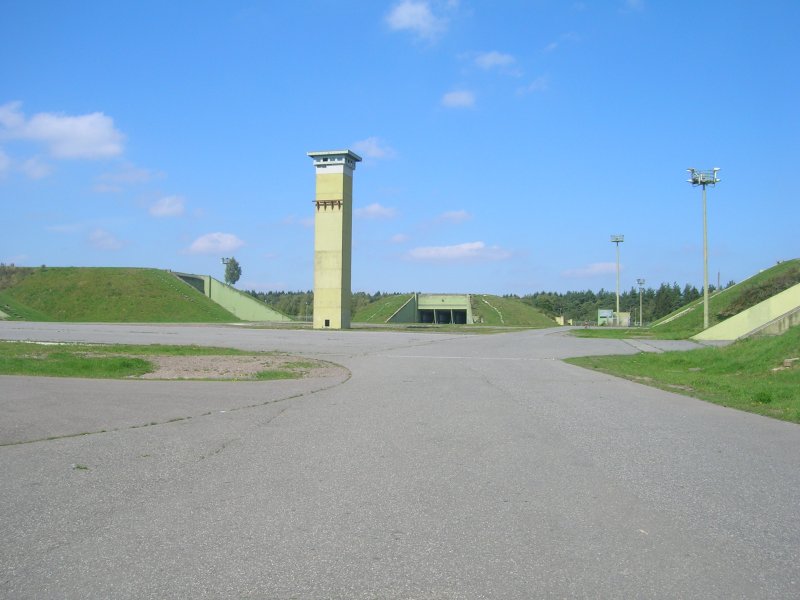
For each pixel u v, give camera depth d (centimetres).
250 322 8369
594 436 1059
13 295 9219
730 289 7300
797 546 562
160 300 9300
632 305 17112
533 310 12100
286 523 614
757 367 2125
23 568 509
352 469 825
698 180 5341
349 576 495
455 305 11312
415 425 1149
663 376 2147
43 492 715
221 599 458
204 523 614
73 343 3331
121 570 505
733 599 460
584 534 589
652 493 723
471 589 474
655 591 472
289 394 1567
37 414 1226
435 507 665
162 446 960
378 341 4031
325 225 6450
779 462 879
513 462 869
